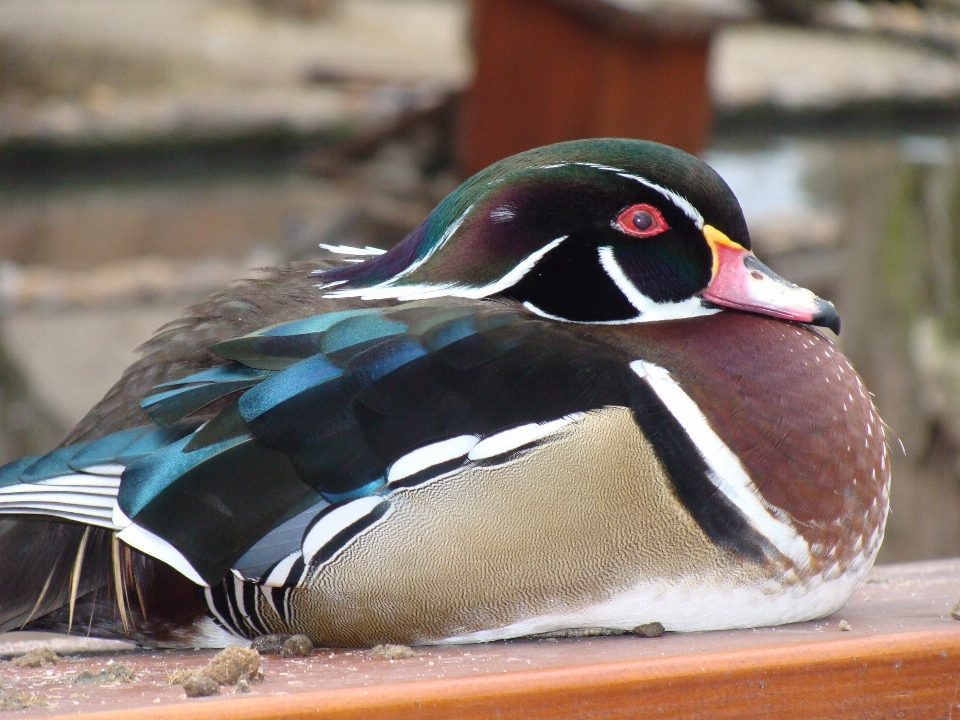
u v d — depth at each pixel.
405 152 7.13
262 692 3.50
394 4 16.36
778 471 3.59
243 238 9.33
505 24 5.45
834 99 9.60
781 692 3.52
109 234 9.30
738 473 3.58
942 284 4.68
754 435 3.59
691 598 3.59
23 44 12.32
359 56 13.65
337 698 3.49
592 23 5.10
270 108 11.20
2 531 3.60
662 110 5.31
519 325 3.60
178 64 12.55
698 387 3.59
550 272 3.62
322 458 3.57
